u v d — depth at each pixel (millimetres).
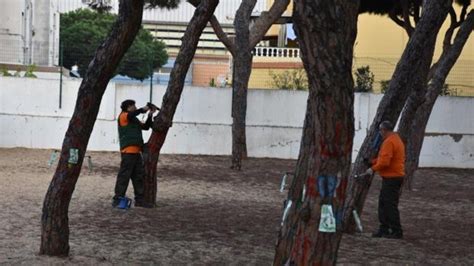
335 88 5418
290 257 5863
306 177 5762
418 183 23406
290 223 6289
